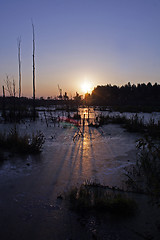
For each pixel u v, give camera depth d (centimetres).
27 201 351
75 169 521
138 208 327
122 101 6400
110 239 256
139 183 432
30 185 417
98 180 452
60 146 775
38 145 682
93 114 2580
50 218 302
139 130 1118
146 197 368
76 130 1189
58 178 458
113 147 769
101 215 311
